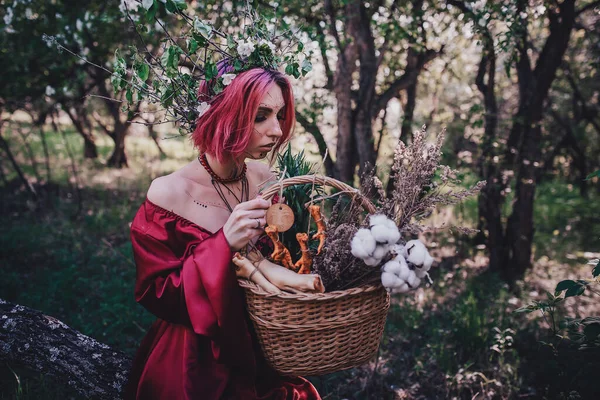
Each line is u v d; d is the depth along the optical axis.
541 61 4.48
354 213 1.69
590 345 2.36
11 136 9.54
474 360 3.23
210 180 1.88
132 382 1.93
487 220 4.90
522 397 2.84
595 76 7.26
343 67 3.88
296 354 1.59
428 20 4.32
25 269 4.49
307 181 1.63
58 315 3.63
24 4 4.00
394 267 1.46
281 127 1.81
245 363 1.72
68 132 10.45
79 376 2.05
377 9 4.21
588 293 4.41
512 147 4.79
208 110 1.73
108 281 4.25
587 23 6.35
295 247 1.78
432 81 6.43
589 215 7.20
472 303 3.76
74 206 6.46
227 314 1.61
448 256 5.32
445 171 1.61
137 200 6.91
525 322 3.76
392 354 3.36
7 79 5.04
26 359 2.08
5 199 6.54
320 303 1.52
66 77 5.15
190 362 1.75
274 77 1.69
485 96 4.75
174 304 1.70
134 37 4.49
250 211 1.60
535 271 5.02
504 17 3.35
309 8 4.02
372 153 4.11
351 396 2.94
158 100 1.88
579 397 2.37
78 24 3.85
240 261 1.59
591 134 8.77
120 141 8.71
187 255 1.73
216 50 1.87
